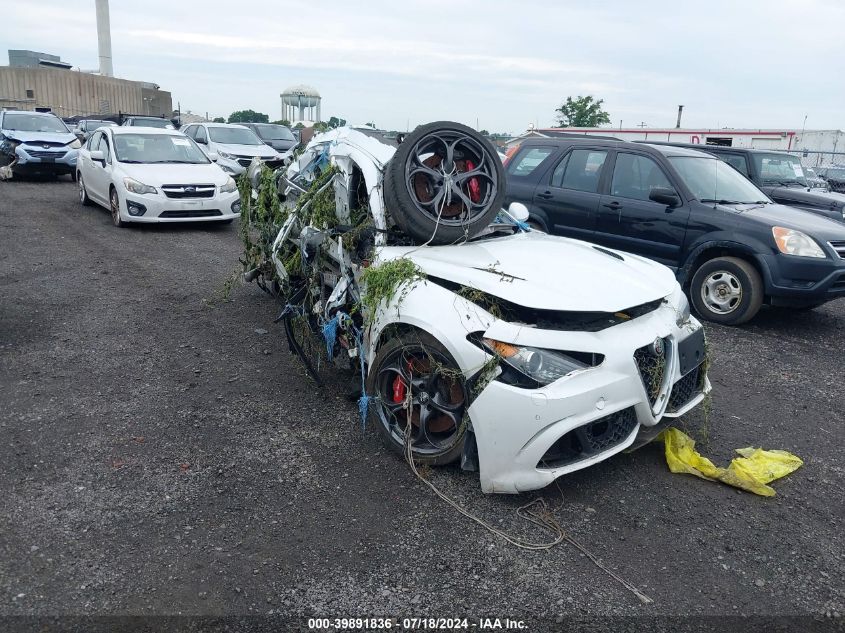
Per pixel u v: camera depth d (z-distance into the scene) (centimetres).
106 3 5019
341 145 503
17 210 1241
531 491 361
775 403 502
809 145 2083
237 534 315
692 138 2200
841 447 432
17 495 338
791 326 723
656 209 746
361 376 423
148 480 358
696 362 395
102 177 1160
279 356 551
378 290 390
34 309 650
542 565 301
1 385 471
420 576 291
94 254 907
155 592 274
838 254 665
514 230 502
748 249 680
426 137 425
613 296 364
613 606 277
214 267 862
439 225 420
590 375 334
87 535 309
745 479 373
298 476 369
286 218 567
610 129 2317
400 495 353
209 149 1745
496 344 339
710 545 320
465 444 355
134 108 5016
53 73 4328
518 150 908
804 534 332
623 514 343
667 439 406
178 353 550
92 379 490
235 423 429
